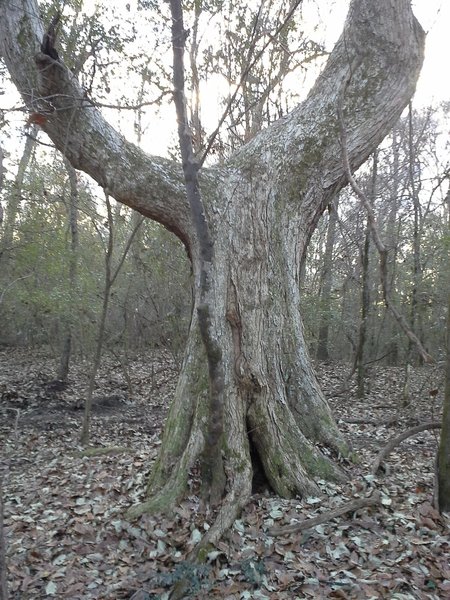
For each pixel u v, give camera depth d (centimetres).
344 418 1052
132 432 972
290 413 558
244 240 583
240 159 621
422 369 1520
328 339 1939
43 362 1596
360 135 628
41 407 1138
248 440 535
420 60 638
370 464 598
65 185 1123
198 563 402
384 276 319
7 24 564
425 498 523
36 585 402
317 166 623
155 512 483
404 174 1855
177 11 371
